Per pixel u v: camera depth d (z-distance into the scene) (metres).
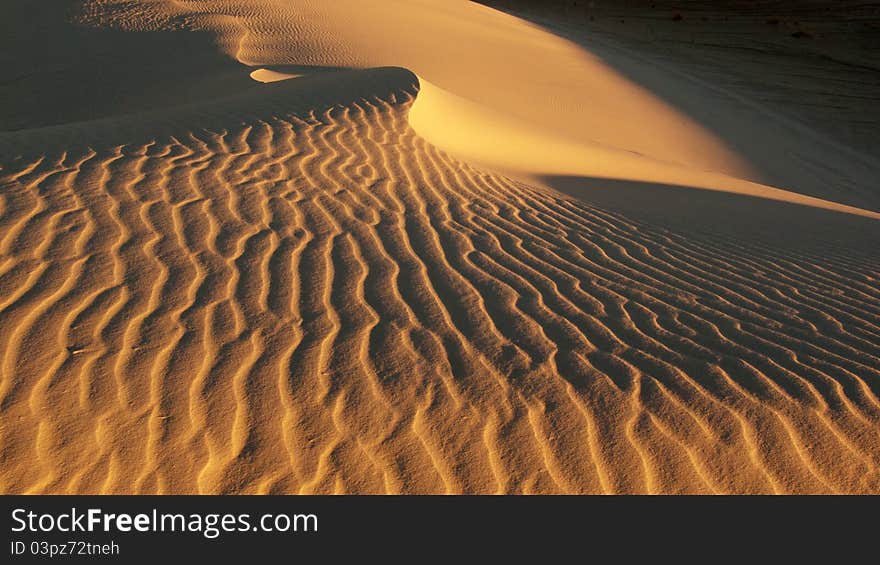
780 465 3.36
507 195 7.30
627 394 3.80
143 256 4.82
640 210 8.02
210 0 25.22
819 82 26.56
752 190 11.79
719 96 24.52
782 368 4.11
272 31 22.84
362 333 4.19
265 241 5.24
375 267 5.04
